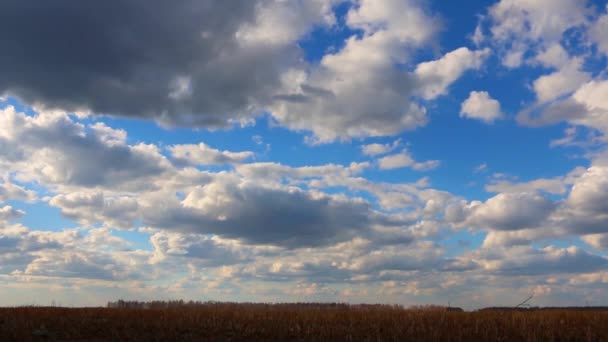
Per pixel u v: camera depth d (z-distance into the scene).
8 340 23.67
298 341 25.27
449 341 24.69
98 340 24.86
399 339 25.06
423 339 25.02
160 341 24.98
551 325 27.09
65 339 24.92
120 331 26.89
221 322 29.70
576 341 24.75
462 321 29.69
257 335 26.53
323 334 26.30
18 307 35.41
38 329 26.08
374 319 30.88
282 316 32.09
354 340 25.03
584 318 29.61
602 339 24.22
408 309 36.97
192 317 30.95
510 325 28.42
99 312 32.53
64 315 30.62
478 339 25.36
